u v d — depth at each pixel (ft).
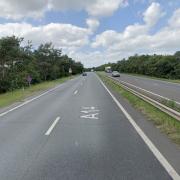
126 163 22.81
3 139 32.09
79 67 569.64
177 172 20.68
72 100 74.28
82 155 25.26
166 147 27.55
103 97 81.20
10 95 98.32
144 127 37.63
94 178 19.67
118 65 563.07
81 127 38.14
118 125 39.19
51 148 27.84
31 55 178.60
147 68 309.42
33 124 41.22
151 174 20.31
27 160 24.13
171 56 268.82
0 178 20.08
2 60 150.20
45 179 19.72
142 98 64.34
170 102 54.65
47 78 243.19
